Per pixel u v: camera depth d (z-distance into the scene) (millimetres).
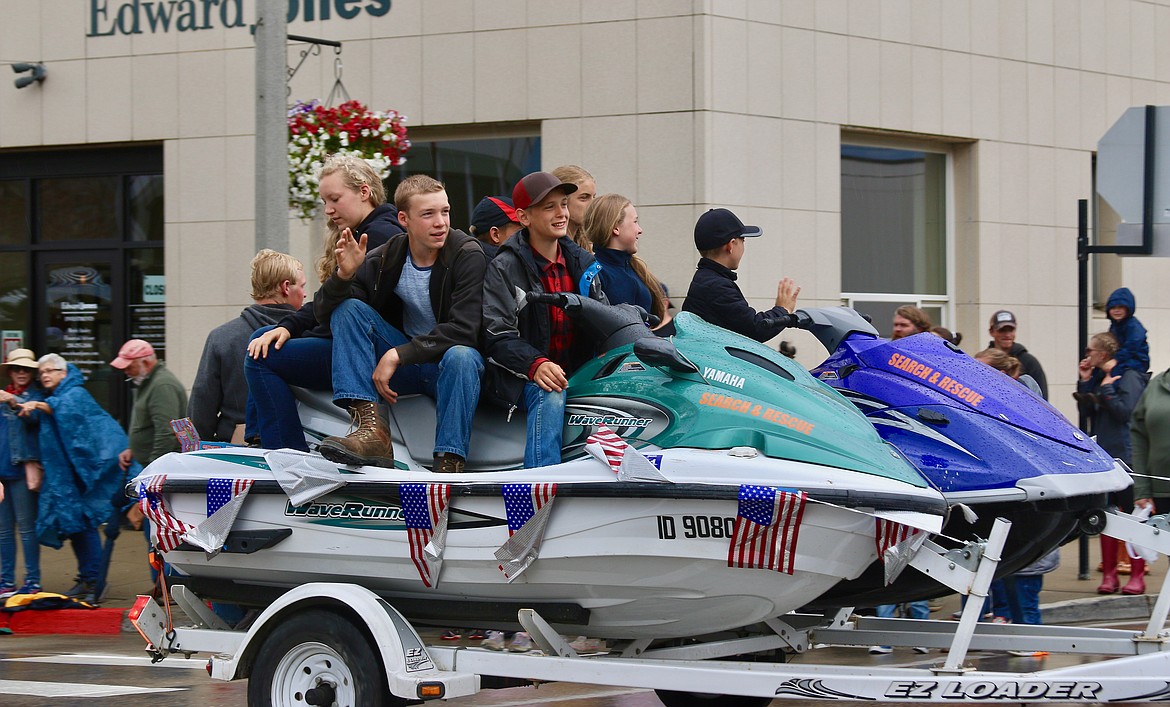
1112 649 20938
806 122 51688
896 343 24484
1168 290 63688
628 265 26109
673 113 49156
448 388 20984
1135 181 38844
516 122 51688
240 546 21344
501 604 20281
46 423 39031
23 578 43688
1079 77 60281
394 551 20266
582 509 18938
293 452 20938
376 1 52719
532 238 22344
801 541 18094
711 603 19156
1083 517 22547
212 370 29125
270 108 36875
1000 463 22250
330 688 19781
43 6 57812
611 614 19844
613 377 20938
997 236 57688
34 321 60375
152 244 58375
